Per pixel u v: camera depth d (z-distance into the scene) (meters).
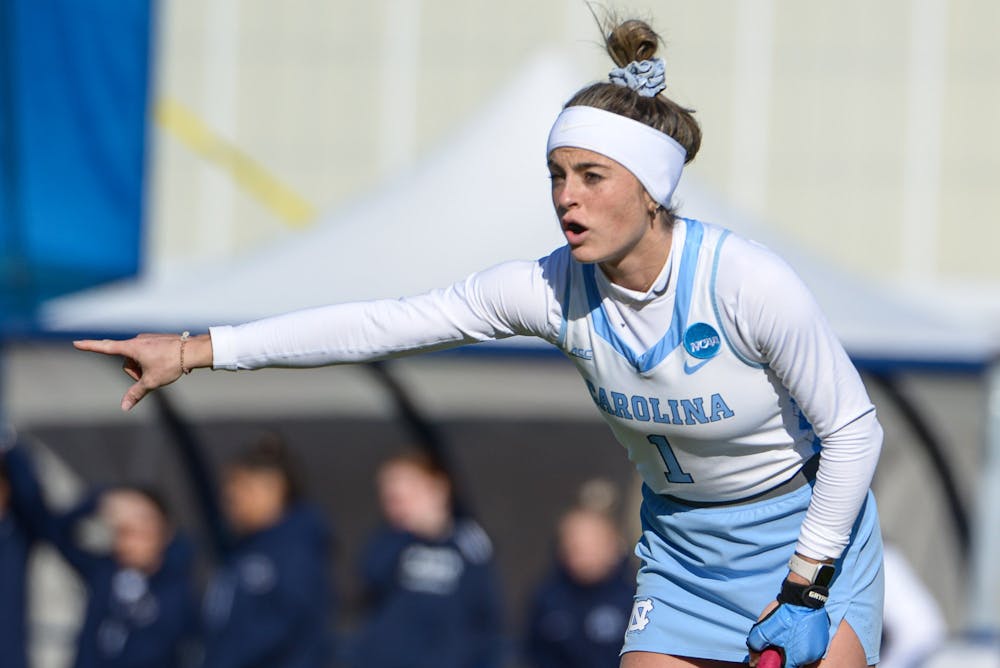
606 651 24.75
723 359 10.05
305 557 24.83
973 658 27.77
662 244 9.98
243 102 47.72
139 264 32.03
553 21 46.88
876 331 27.52
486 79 47.06
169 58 47.78
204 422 30.30
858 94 46.50
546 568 30.44
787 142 46.56
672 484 10.91
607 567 25.08
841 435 10.07
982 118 46.34
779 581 10.83
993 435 28.09
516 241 28.66
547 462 30.06
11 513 26.67
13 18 31.28
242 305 27.61
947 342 27.59
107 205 31.80
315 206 47.38
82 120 31.67
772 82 46.53
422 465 25.27
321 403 30.09
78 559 26.64
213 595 24.98
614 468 30.09
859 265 46.34
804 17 46.62
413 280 27.86
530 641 25.30
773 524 10.75
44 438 28.91
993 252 46.09
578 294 10.37
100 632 25.72
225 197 47.56
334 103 47.53
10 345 28.16
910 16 46.44
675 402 10.27
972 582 29.00
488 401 29.30
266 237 47.38
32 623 28.89
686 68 46.84
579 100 9.85
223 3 47.66
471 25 47.19
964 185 46.31
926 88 46.31
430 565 25.05
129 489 25.75
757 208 46.56
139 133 32.12
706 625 11.09
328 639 25.14
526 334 10.77
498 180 30.00
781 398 10.27
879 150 46.38
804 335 9.85
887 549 21.84
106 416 29.55
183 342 10.45
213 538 30.75
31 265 30.67
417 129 47.22
